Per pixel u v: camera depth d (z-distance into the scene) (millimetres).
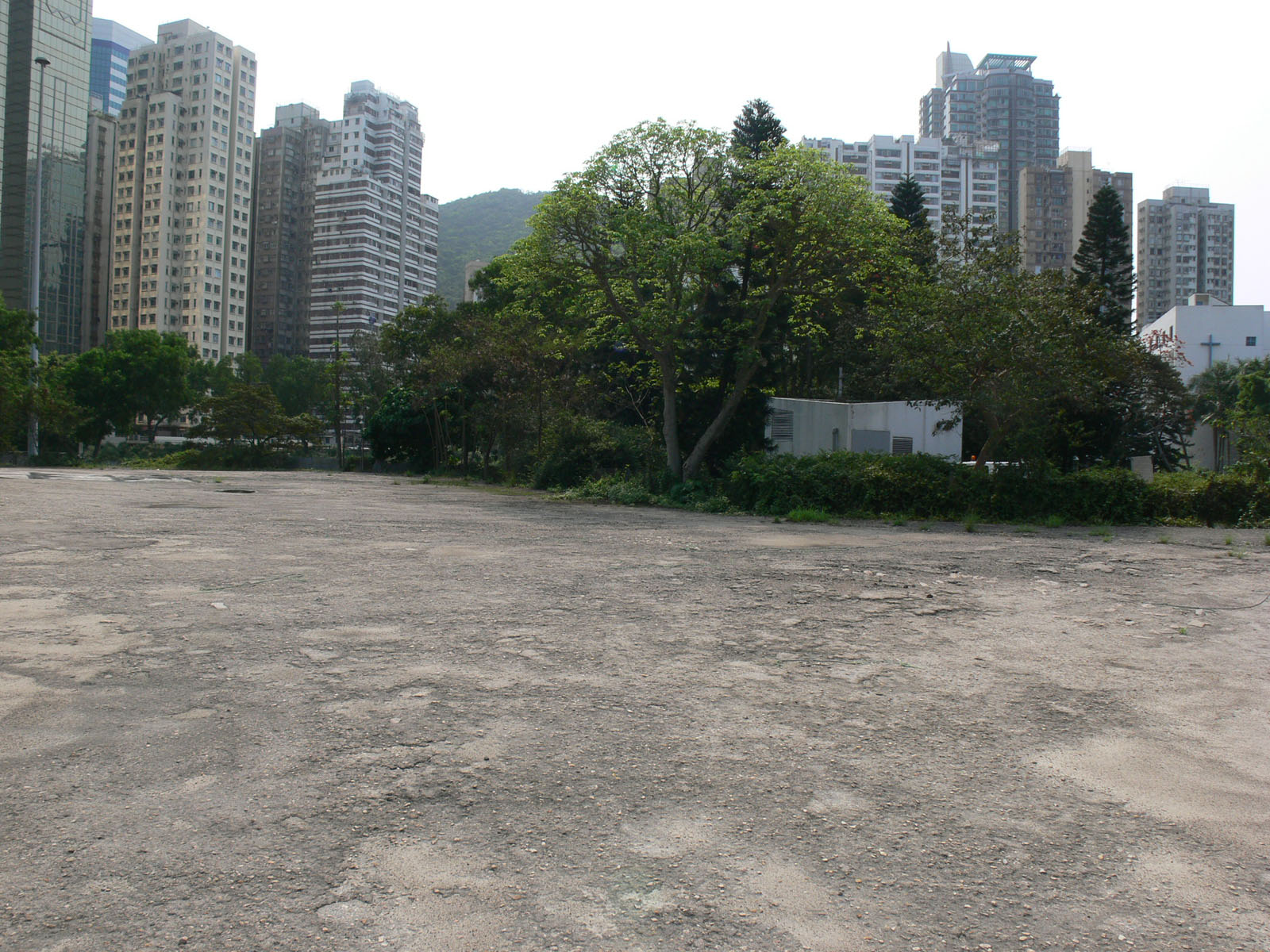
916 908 2379
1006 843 2793
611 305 22656
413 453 41969
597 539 11625
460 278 181000
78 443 55438
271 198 144250
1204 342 61938
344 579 7594
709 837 2771
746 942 2178
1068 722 4078
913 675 4840
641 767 3350
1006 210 156875
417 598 6750
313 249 144500
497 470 35406
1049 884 2537
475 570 8414
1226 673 5059
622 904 2350
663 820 2889
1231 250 142125
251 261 143875
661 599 7000
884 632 5953
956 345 17312
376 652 5004
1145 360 22078
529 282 22047
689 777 3262
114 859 2518
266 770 3213
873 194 20531
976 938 2236
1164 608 7176
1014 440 17422
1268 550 12055
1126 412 27656
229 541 10195
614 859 2600
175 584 7094
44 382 43438
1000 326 17000
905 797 3143
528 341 31031
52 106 104000
